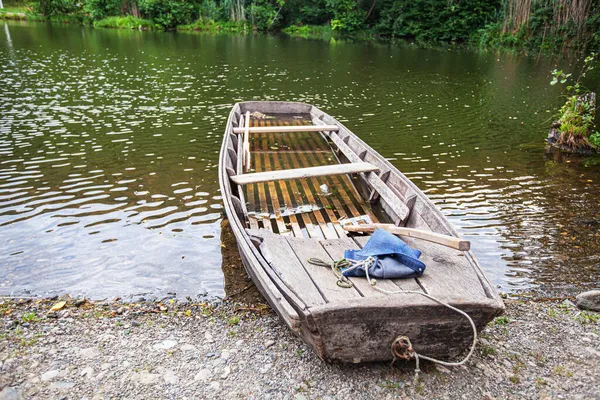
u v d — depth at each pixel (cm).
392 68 1981
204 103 1273
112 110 1158
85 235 551
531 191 720
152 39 2786
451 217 625
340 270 373
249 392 323
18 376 330
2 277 464
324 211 574
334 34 3428
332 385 330
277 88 1513
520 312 427
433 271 373
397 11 3312
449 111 1259
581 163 858
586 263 516
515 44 2738
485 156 890
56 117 1073
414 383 332
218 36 3136
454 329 330
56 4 3516
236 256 520
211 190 689
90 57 1977
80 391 319
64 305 425
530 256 530
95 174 738
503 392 326
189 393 321
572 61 2191
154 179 725
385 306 308
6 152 824
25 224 570
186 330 395
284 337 387
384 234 391
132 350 365
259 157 790
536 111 1271
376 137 1005
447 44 3005
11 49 2069
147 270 488
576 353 368
